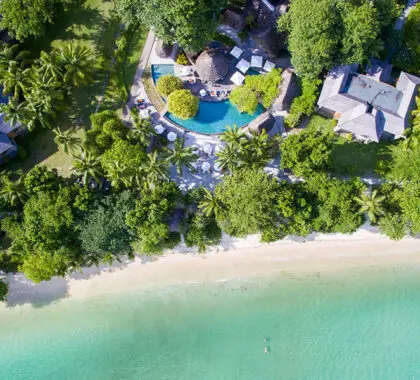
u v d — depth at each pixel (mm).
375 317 50312
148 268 50844
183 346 50812
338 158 49719
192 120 49781
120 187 46500
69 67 46375
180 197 46969
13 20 45938
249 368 50312
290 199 43531
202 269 50719
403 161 46844
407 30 48031
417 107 45844
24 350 51469
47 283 51000
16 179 50094
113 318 51250
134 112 49156
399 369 49719
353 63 45625
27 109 45969
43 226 44469
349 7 41375
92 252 46844
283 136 49750
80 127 50375
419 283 50281
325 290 50469
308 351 50250
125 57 50531
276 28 47719
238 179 43719
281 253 50500
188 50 47500
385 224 45688
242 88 47500
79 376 51000
